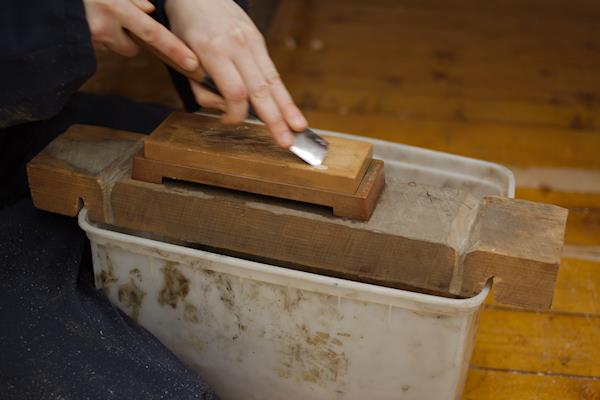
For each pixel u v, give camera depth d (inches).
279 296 33.6
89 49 30.7
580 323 45.8
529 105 68.6
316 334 34.2
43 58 30.3
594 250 51.3
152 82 70.0
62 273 35.4
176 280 35.1
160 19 35.5
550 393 41.4
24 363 31.7
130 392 32.1
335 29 80.9
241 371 37.1
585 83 71.9
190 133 34.6
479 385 41.8
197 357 37.6
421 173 39.8
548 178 59.0
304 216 32.4
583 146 63.1
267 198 33.5
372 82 71.9
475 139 63.8
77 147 36.3
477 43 78.4
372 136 64.0
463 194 33.8
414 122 66.0
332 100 69.1
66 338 32.8
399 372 34.2
